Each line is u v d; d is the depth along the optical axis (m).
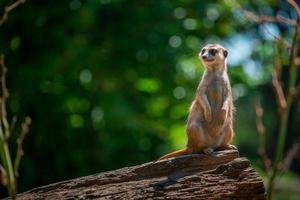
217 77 9.08
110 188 8.16
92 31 18.25
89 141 17.69
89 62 17.70
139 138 17.94
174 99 19.69
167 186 7.99
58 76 17.34
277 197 21.48
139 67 18.80
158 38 18.64
